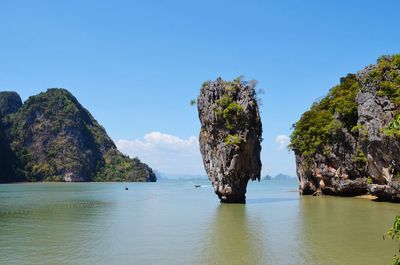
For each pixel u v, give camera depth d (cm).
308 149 7688
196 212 4812
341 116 6875
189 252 2556
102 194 9738
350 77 7556
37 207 5784
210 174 5869
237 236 3083
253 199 6756
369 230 3266
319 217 4094
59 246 2764
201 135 5978
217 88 5719
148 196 8675
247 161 5628
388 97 5066
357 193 6806
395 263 1281
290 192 9631
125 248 2689
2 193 10181
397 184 4934
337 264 2222
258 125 5734
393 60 5300
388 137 4872
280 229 3381
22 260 2389
